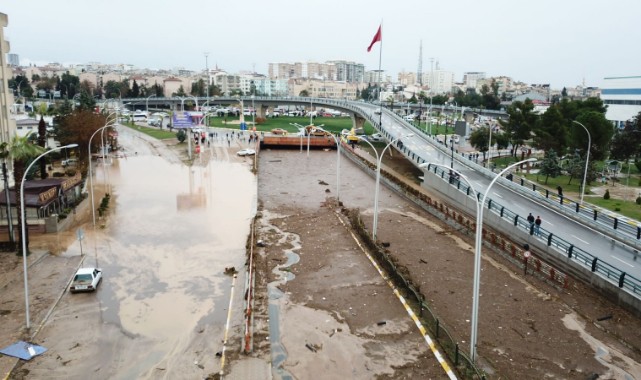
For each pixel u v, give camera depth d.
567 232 43.97
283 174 77.94
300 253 39.97
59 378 22.28
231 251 39.69
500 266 38.22
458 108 177.25
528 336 27.27
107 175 71.69
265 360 23.78
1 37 55.28
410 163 89.44
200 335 26.25
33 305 29.22
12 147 37.62
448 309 30.30
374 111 137.25
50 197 45.66
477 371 22.42
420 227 49.00
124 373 22.75
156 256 38.16
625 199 61.16
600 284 33.28
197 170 77.12
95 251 39.09
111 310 29.00
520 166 86.94
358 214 52.12
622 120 131.75
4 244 38.41
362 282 33.91
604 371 24.06
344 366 23.55
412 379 22.48
